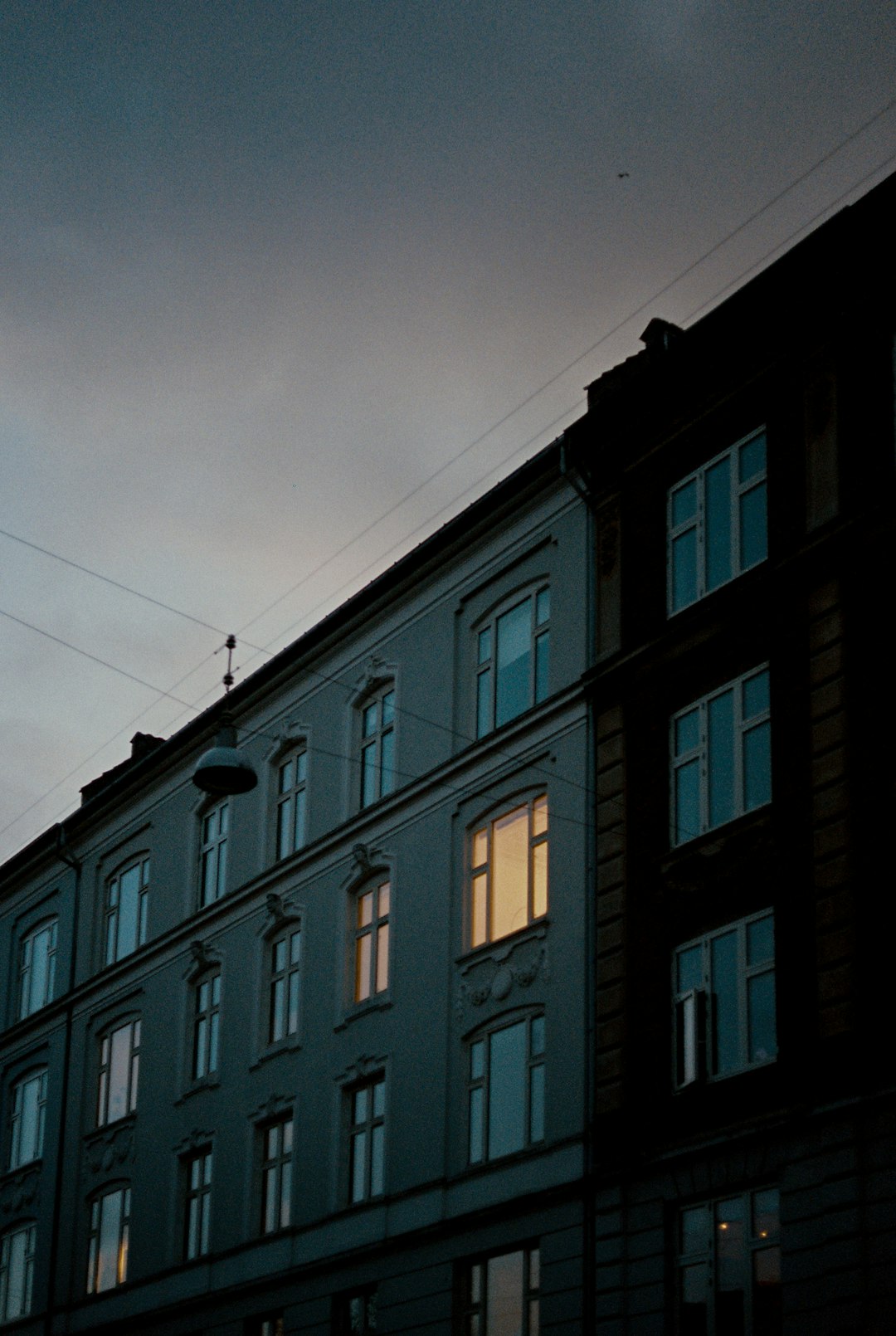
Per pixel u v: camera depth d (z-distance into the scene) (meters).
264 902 36.91
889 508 24.83
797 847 24.92
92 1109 41.62
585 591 30.34
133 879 42.69
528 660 31.53
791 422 26.89
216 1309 34.91
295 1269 32.81
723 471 28.09
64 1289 40.09
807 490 26.20
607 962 27.88
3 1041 46.06
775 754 25.61
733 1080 25.05
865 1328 22.16
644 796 28.06
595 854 28.72
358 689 35.56
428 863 32.53
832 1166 23.17
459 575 33.59
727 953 25.83
